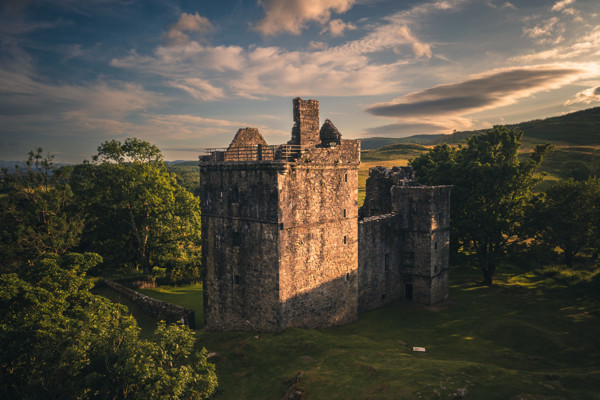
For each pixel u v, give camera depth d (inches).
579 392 776.3
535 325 1318.9
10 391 682.2
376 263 1529.3
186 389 631.8
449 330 1312.7
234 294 1229.7
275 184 1082.7
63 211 1998.0
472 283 1923.0
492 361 1040.2
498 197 1871.3
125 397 605.3
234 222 1210.0
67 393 622.2
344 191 1302.9
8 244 1779.0
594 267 1966.0
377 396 754.8
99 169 2017.7
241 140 1334.9
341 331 1266.0
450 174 2049.7
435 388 762.2
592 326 1291.8
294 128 1206.9
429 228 1573.6
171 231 2065.7
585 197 1924.2
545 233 1973.4
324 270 1245.7
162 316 1441.9
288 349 1021.2
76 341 657.6
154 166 2159.2
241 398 850.8
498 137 1982.0
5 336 676.7
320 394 802.2
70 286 866.8
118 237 2036.2
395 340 1197.7
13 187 1972.2
